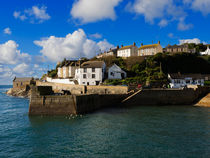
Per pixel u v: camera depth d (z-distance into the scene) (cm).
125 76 6272
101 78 5581
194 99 4222
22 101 5078
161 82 5394
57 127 2184
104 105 3656
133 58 7538
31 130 2078
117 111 3225
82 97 2917
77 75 6119
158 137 1852
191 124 2344
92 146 1627
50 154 1486
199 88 4375
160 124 2336
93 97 3278
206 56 7588
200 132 2017
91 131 2030
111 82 5300
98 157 1423
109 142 1717
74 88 5125
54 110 2742
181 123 2394
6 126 2241
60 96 2753
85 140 1766
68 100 2747
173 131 2044
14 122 2422
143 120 2547
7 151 1547
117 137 1847
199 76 5881
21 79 8762
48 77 8538
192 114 2998
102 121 2470
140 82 5328
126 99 3859
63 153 1499
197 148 1594
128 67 7144
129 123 2373
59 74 8550
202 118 2694
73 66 7456
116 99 3828
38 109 2759
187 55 7150
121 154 1472
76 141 1745
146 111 3259
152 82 5291
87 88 4809
